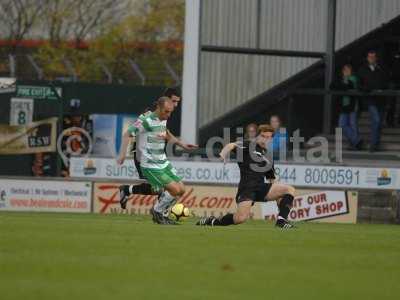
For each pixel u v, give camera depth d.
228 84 76.19
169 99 49.25
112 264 30.95
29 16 142.25
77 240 37.31
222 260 32.72
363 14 79.94
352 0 79.19
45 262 30.89
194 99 74.94
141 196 67.50
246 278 29.14
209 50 75.50
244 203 48.38
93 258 32.19
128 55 141.12
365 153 75.38
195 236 40.66
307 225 58.56
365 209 67.00
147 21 144.38
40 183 69.19
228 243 38.06
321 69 78.62
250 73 76.69
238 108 76.50
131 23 144.00
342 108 75.94
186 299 25.30
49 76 137.12
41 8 142.62
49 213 65.81
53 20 142.12
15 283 26.89
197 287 27.31
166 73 133.38
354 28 79.62
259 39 76.81
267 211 66.25
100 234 40.22
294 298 26.00
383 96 75.31
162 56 141.62
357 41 79.69
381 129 76.62
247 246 37.25
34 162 80.50
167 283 27.80
